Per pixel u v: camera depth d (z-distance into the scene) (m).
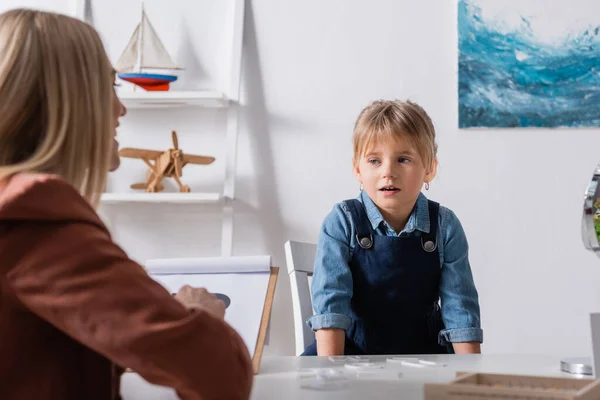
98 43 0.61
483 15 2.14
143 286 0.50
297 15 2.22
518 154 2.12
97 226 0.51
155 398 0.66
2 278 0.49
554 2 2.13
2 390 0.49
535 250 2.10
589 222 0.91
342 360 0.98
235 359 0.52
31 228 0.49
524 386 0.61
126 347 0.47
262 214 2.17
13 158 0.56
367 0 2.20
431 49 2.17
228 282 0.97
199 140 2.21
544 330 2.08
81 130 0.57
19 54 0.56
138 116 2.22
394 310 1.36
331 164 2.17
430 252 1.36
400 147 1.36
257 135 2.19
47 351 0.51
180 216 2.19
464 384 0.58
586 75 2.11
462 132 2.14
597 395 0.53
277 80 2.20
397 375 0.78
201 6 2.24
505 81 2.13
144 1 2.25
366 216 1.39
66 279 0.48
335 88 2.19
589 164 2.11
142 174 2.20
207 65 2.22
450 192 2.13
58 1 2.30
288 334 2.12
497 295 2.10
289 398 0.64
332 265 1.33
